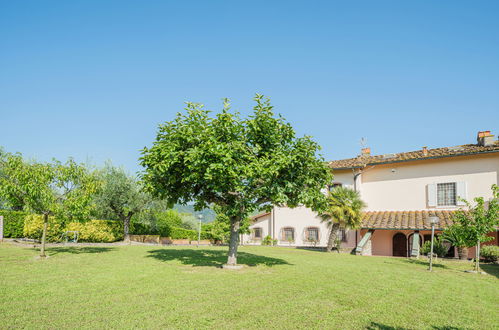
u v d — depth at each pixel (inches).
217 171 394.0
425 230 864.3
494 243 840.9
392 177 1027.3
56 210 523.8
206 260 543.8
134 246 839.7
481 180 896.9
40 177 523.5
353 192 927.0
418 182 985.5
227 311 248.7
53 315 224.4
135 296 281.1
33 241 842.2
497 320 263.9
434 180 961.5
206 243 1363.2
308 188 466.6
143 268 428.1
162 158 430.0
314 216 1133.1
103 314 229.9
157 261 507.5
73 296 274.4
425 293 353.1
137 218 1188.5
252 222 1254.9
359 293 331.6
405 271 525.0
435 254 768.9
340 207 908.0
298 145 455.5
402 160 984.9
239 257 615.2
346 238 1052.5
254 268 468.8
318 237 1112.2
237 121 435.2
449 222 846.5
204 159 393.7
